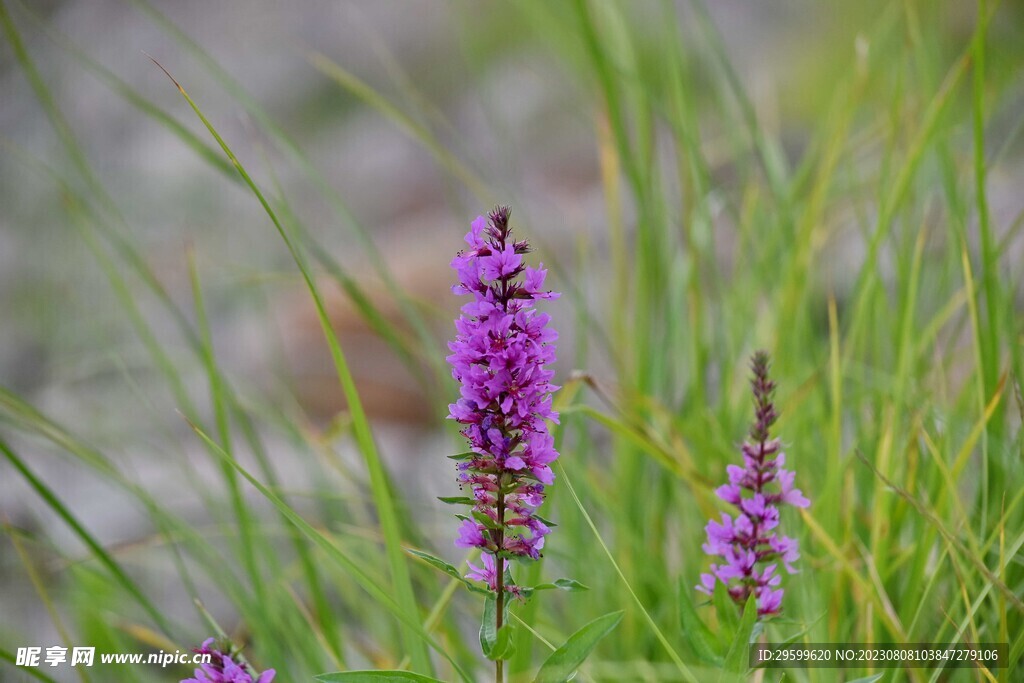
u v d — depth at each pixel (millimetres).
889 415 4535
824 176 5535
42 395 9594
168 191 15500
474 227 2850
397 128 15969
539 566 4070
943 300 5504
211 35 19297
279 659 4398
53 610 4715
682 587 3400
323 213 14539
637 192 5523
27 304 12344
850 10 13422
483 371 2846
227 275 7969
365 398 9930
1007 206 7973
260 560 6371
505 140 7109
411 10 18094
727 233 9375
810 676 3871
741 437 5281
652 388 5590
